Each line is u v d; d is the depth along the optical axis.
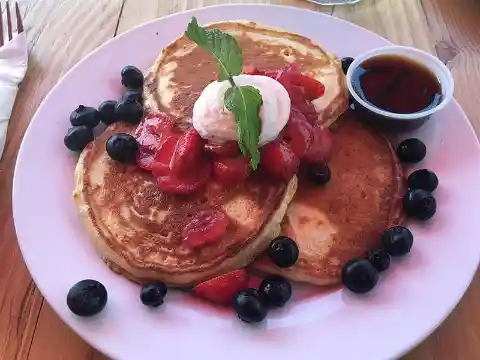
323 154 0.27
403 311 0.23
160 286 0.23
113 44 0.31
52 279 0.23
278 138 0.25
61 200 0.26
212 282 0.23
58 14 0.36
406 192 0.26
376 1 0.37
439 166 0.27
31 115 0.31
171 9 0.36
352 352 0.22
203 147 0.25
